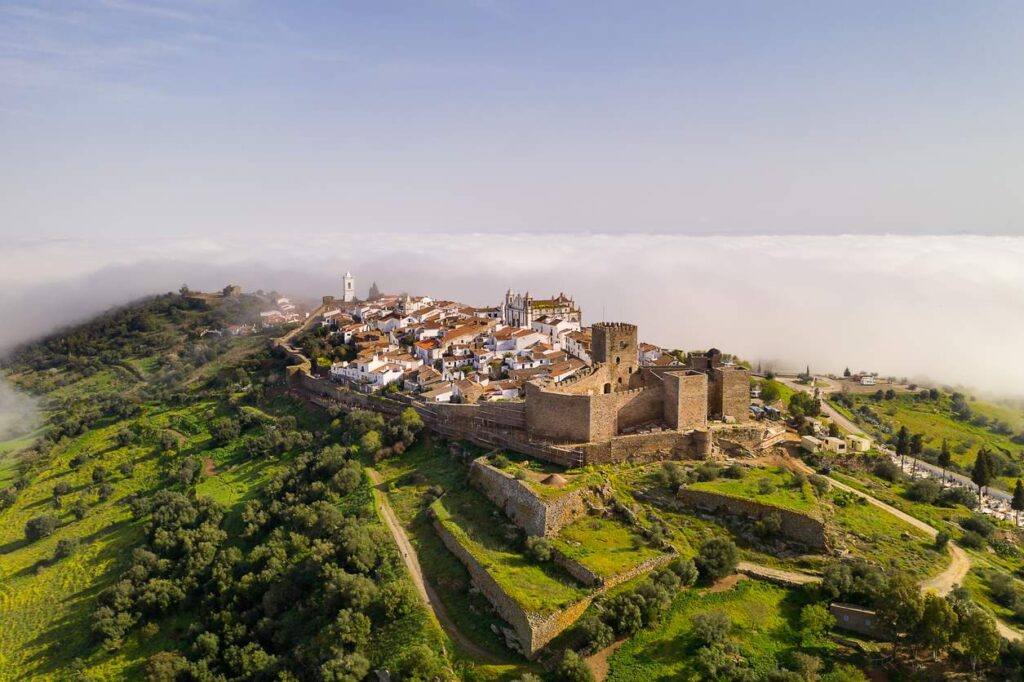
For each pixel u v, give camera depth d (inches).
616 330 4667.8
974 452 7642.7
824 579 2770.7
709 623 2554.1
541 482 3678.6
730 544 3004.4
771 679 2322.8
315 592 3543.3
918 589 2544.3
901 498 3838.6
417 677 2605.8
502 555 3225.9
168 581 4227.4
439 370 6614.2
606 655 2576.3
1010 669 2372.0
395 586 3134.8
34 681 3784.5
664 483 3587.6
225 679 3348.9
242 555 4320.9
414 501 4143.7
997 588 2874.0
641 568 2967.5
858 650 2512.3
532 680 2400.3
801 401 5413.4
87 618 4259.4
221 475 5807.1
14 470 7155.5
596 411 4062.5
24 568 5059.1
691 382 4207.7
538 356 6663.4
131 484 6131.9
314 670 3016.7
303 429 6205.7
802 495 3378.4
